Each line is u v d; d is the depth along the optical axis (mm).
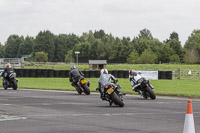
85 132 13969
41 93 35469
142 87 29531
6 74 40562
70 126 15383
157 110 21547
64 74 74000
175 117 18422
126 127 15211
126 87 44719
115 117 18312
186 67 131125
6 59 191500
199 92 36344
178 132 14102
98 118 17906
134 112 20469
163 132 14094
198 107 23312
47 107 22781
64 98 29859
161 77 68375
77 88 34656
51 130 14375
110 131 14227
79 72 35344
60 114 19344
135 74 30062
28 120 17062
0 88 43469
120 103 23188
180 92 35875
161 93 34844
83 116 18609
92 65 104750
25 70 73625
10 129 14539
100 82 24156
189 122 11336
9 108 22031
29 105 23906
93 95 33469
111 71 73000
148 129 14750
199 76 71938
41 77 73750
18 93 35094
